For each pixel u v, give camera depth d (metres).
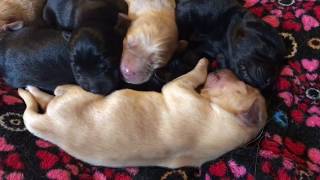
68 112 0.28
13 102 0.31
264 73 0.29
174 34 0.31
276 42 0.30
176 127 0.28
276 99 0.31
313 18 0.34
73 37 0.29
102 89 0.29
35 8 0.34
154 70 0.30
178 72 0.31
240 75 0.30
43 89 0.31
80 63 0.28
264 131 0.30
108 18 0.31
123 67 0.29
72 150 0.28
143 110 0.28
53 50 0.30
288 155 0.29
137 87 0.30
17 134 0.29
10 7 0.33
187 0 0.32
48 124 0.28
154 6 0.32
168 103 0.29
